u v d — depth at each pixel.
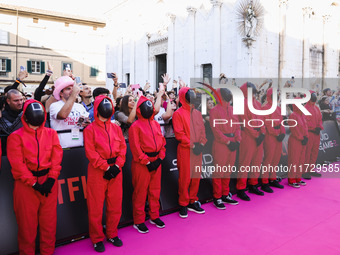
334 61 19.45
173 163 4.29
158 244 3.16
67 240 3.19
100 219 3.04
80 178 3.43
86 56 29.31
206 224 3.68
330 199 4.60
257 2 13.80
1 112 3.35
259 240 3.24
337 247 3.07
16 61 25.22
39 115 2.66
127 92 5.41
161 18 18.95
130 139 3.44
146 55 20.58
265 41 14.45
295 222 3.73
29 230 2.71
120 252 2.99
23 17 26.20
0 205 2.90
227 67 14.76
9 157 2.62
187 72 16.81
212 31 15.34
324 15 18.42
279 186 5.21
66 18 27.94
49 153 2.81
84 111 3.79
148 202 3.72
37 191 2.72
